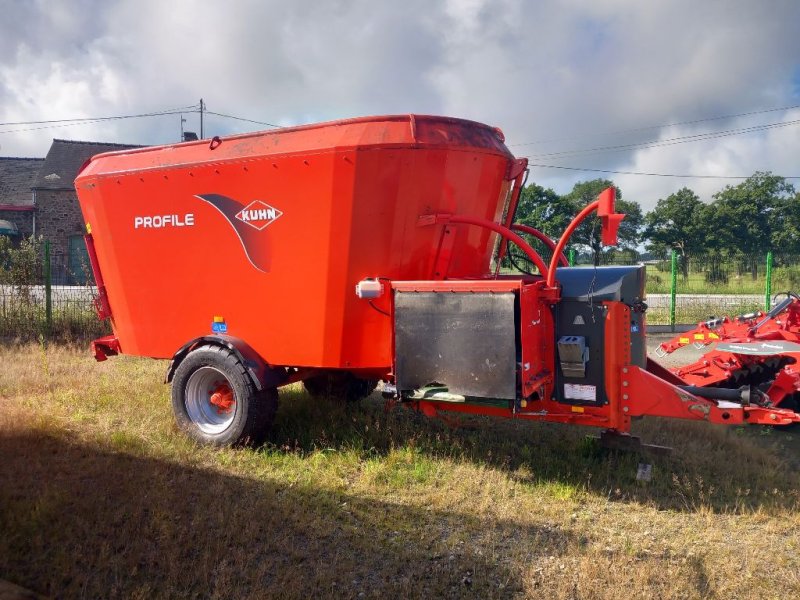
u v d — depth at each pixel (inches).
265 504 169.2
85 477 186.1
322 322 211.6
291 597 128.1
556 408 200.8
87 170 256.1
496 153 214.5
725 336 299.4
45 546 144.6
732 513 176.6
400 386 196.9
